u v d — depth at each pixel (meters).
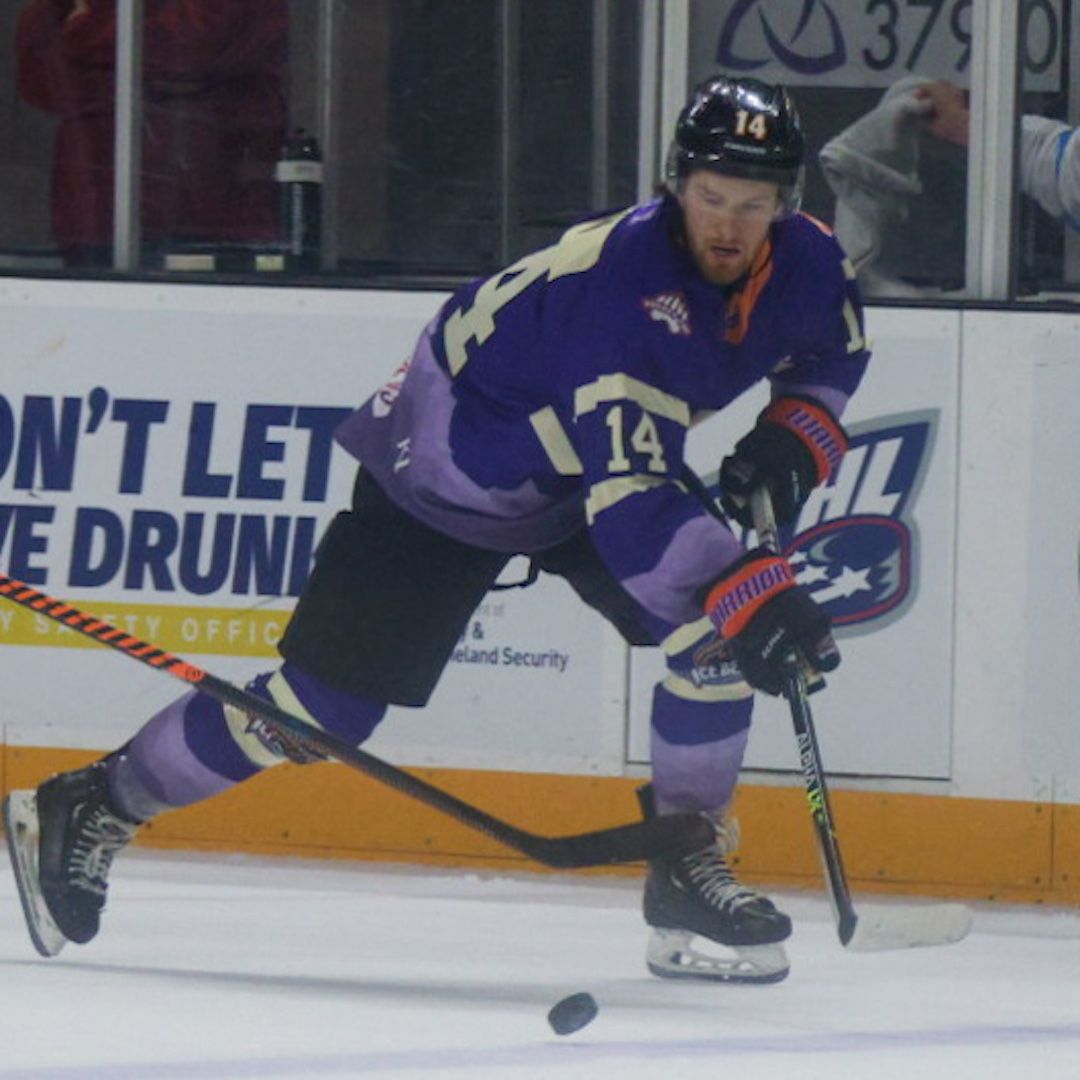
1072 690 18.88
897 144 19.59
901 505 19.05
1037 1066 11.75
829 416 14.01
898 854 19.08
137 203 20.36
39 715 19.98
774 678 13.05
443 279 20.00
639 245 12.87
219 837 19.91
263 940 15.86
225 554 19.70
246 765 14.19
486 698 19.47
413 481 13.74
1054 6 19.38
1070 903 18.88
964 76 19.52
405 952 15.62
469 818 13.48
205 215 20.31
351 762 13.54
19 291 19.91
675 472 13.09
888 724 19.06
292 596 19.64
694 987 14.41
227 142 20.23
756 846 19.27
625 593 14.20
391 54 19.97
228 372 19.67
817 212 19.77
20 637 20.00
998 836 18.98
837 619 19.12
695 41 19.70
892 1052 12.04
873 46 19.58
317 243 20.17
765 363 13.51
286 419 19.62
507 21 19.83
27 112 20.42
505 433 13.51
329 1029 12.14
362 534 14.03
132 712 19.89
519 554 14.15
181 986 13.59
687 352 12.90
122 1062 11.05
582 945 16.19
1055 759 18.89
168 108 20.31
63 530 19.91
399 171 20.05
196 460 19.72
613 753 19.31
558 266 13.16
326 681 13.98
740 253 12.79
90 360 19.84
